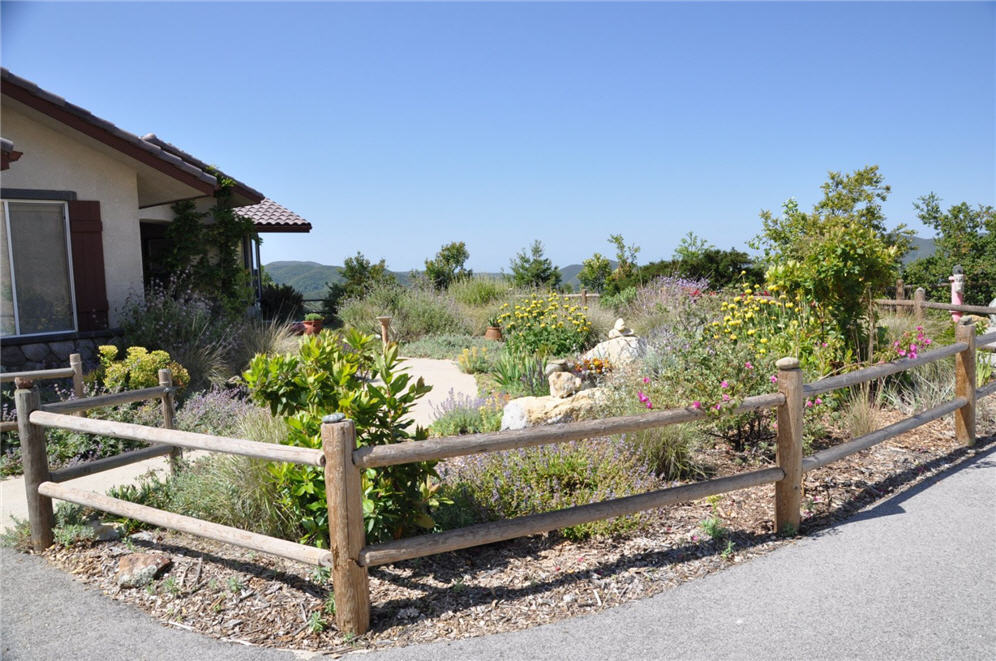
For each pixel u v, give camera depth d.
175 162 9.74
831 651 2.87
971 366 6.03
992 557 3.71
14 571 3.93
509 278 23.45
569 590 3.48
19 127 8.95
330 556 3.14
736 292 8.42
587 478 4.71
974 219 19.83
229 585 3.57
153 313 9.72
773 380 5.50
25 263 9.11
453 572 3.70
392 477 3.76
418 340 14.31
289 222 16.41
